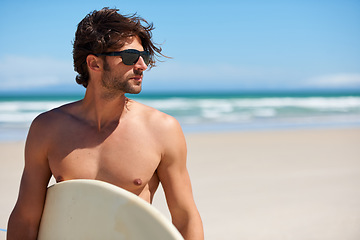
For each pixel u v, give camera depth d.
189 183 1.66
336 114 23.91
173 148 1.59
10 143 10.57
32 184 1.60
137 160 1.54
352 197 5.45
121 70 1.49
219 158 8.38
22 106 34.12
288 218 4.59
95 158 1.56
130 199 1.36
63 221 1.50
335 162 8.02
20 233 1.58
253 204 5.14
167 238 1.27
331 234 4.04
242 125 16.39
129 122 1.59
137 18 1.56
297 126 15.99
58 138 1.58
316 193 5.66
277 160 8.20
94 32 1.49
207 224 4.42
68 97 57.47
